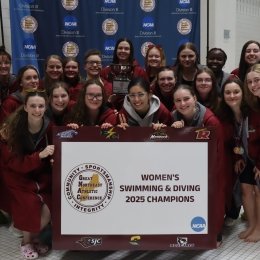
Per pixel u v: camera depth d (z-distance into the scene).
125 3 4.35
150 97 2.55
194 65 3.20
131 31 4.40
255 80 2.44
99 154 2.22
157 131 2.21
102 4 4.32
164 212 2.25
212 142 2.22
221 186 2.42
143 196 2.25
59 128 2.20
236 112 2.65
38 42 4.23
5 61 3.28
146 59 3.50
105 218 2.25
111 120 2.58
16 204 2.44
